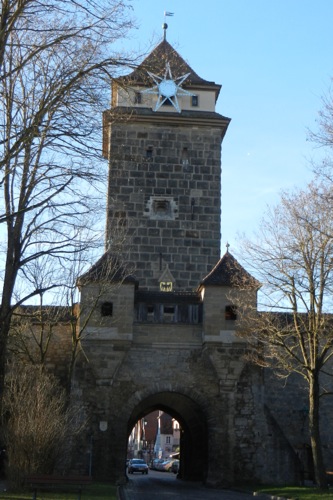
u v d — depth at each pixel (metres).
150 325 39.72
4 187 21.34
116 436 37.66
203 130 51.59
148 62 20.61
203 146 51.34
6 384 34.91
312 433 32.56
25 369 34.59
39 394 29.38
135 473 69.94
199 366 39.19
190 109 52.19
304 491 30.34
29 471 27.05
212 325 39.19
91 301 39.12
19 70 20.06
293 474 37.44
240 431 38.03
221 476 37.25
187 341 39.56
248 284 39.44
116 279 39.94
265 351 40.59
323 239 32.16
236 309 39.22
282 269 33.25
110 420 37.88
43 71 20.00
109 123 22.05
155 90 51.84
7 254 21.28
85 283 39.34
